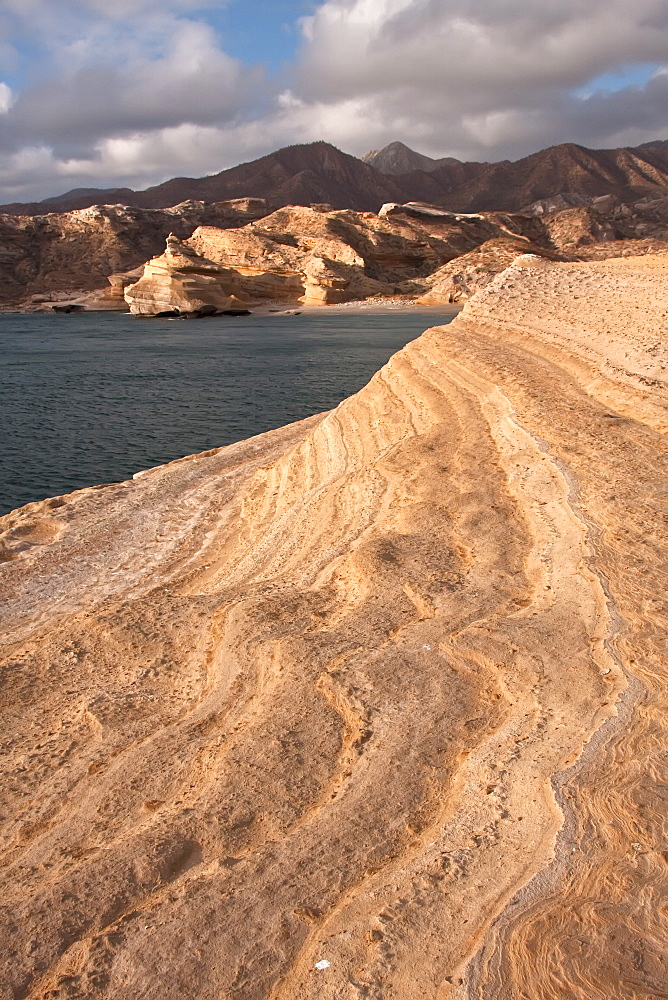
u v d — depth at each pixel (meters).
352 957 4.46
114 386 59.31
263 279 160.38
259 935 4.72
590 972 4.14
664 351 16.78
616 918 4.48
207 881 5.20
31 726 8.61
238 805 6.11
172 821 5.95
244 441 30.55
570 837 5.20
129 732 7.89
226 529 20.11
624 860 4.93
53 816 6.68
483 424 17.25
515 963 4.25
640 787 5.62
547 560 10.43
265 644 9.02
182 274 144.88
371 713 7.23
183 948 4.64
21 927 4.95
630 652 7.70
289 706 7.49
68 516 21.27
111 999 4.34
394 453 16.92
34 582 16.98
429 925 4.62
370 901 4.88
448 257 199.50
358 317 135.62
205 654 9.62
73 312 171.75
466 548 11.45
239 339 98.94
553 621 8.62
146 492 23.36
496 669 7.77
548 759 6.18
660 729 6.36
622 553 10.00
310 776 6.45
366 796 6.05
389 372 23.33
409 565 10.91
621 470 12.73
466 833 5.46
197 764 6.91
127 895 5.22
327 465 20.69
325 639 8.78
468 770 6.28
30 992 4.50
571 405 16.23
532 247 197.12
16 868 5.89
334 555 12.90
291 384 58.41
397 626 9.16
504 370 19.20
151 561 18.08
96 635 10.53
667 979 4.08
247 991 4.35
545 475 13.41
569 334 20.41
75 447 37.97
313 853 5.44
